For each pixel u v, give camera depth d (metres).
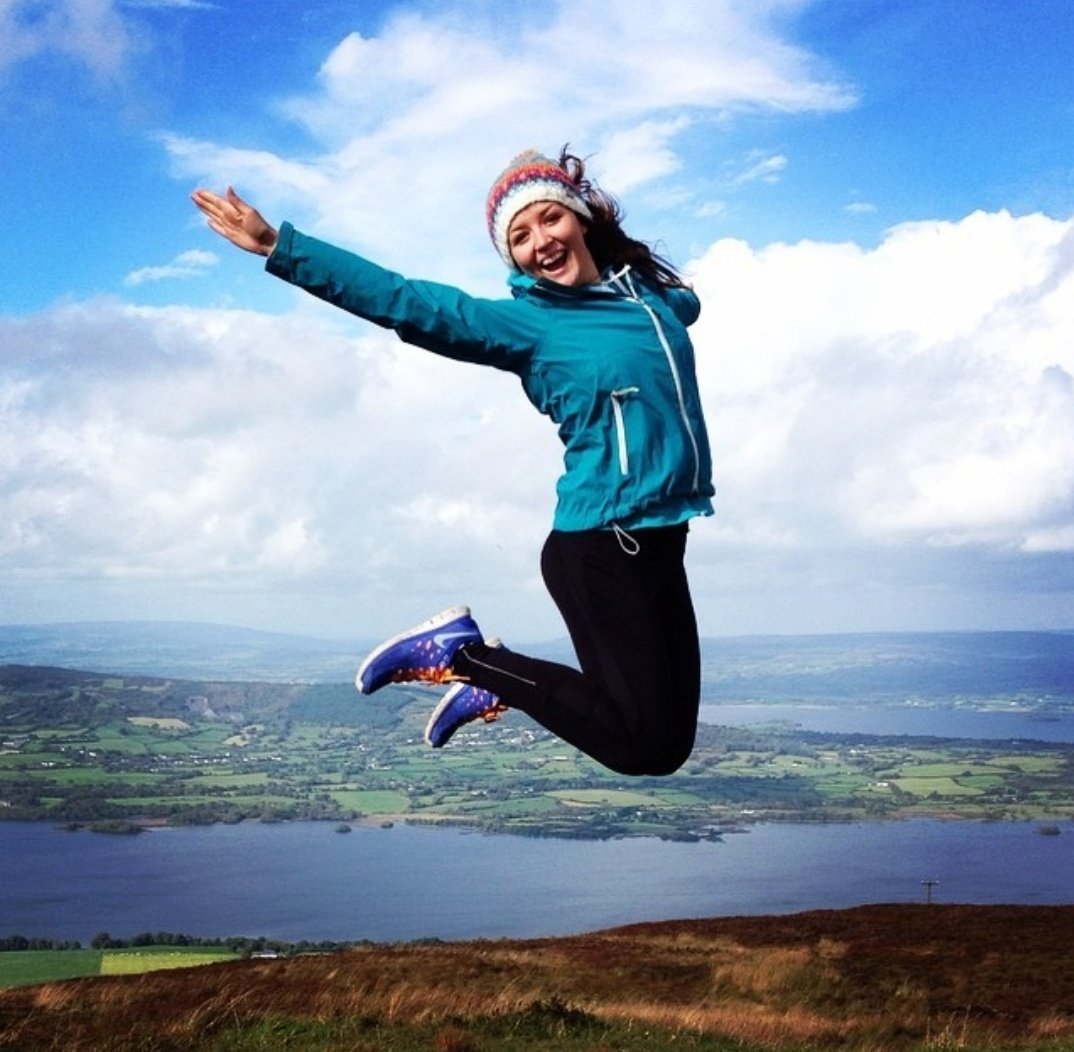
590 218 3.25
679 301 3.48
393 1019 11.12
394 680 3.31
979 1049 12.88
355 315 2.96
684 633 3.14
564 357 3.03
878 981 18.58
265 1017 10.62
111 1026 10.16
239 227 2.89
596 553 3.06
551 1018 11.68
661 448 3.02
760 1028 13.10
